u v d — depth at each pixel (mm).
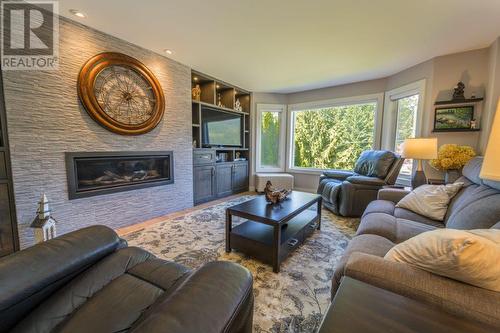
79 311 758
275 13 1968
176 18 2064
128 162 2758
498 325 577
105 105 2385
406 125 3477
